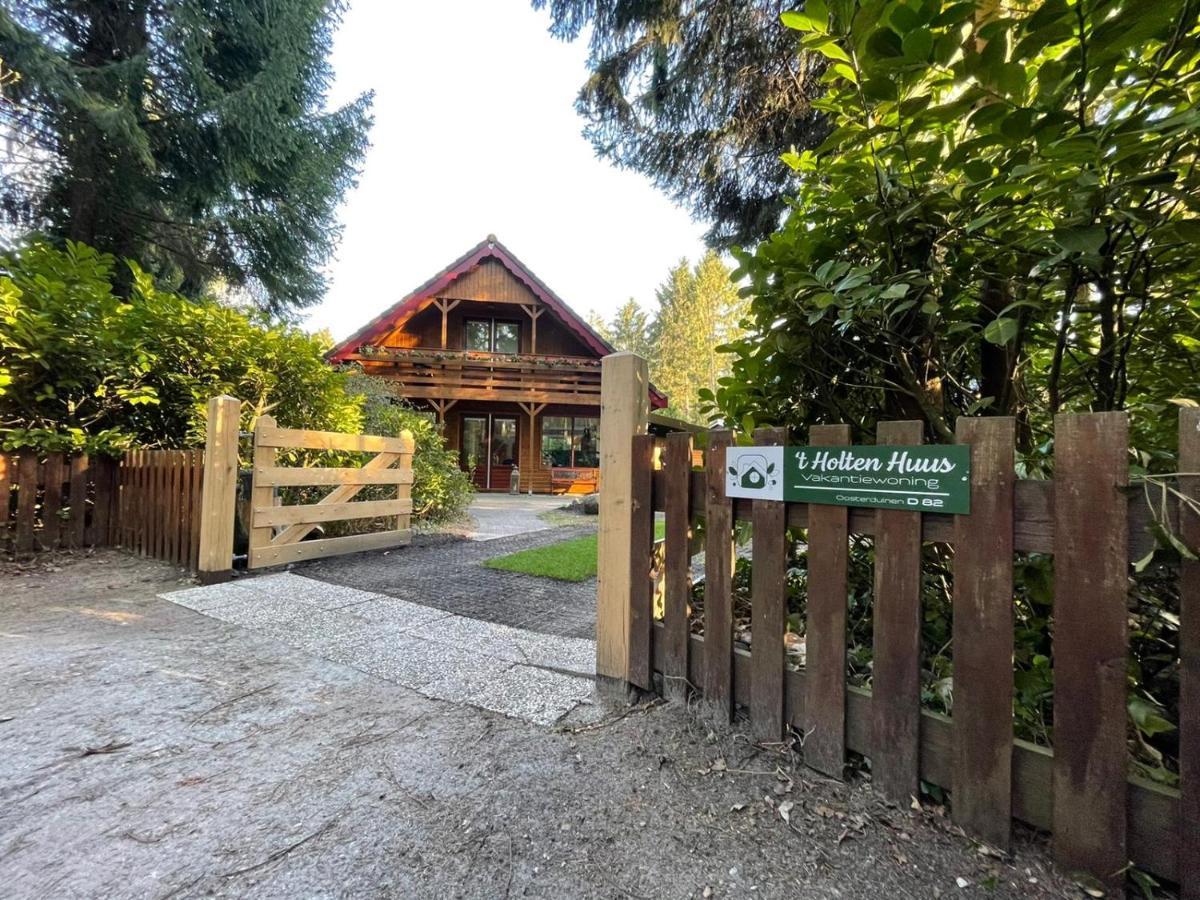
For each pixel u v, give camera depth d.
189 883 1.27
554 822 1.49
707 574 1.96
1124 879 1.15
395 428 6.99
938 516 1.43
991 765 1.32
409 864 1.34
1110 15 1.29
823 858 1.34
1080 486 1.20
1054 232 1.39
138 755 1.80
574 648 2.79
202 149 9.73
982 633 1.34
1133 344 1.81
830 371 2.10
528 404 15.24
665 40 6.78
